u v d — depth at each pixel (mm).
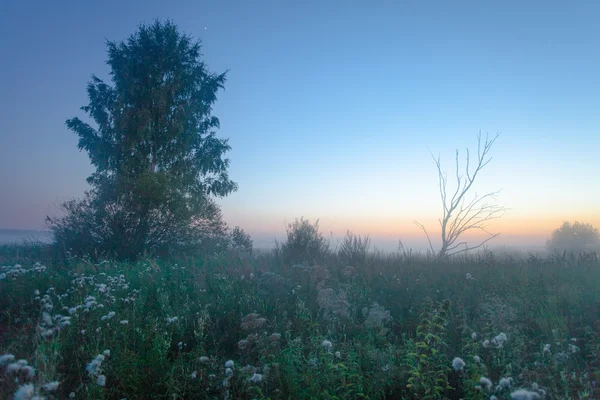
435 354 4211
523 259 12000
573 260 11219
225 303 6691
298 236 13398
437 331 5266
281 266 10297
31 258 13391
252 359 4879
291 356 4383
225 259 11594
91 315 5336
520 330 5422
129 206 17828
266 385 4152
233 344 5520
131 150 21312
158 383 4148
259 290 7613
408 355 4219
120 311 5984
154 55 22438
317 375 4094
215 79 24172
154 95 21578
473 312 6414
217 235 20484
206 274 8680
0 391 3148
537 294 7051
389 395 4266
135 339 5027
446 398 3873
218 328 5852
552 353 4648
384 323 6199
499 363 4312
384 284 8438
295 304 6840
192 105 22703
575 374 4117
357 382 4090
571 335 5484
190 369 4453
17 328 5422
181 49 23047
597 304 6504
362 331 5828
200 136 23641
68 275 8930
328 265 10859
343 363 4234
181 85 22531
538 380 4016
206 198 23156
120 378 4145
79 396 3830
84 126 21984
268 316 6488
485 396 3518
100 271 9758
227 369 3916
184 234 18891
